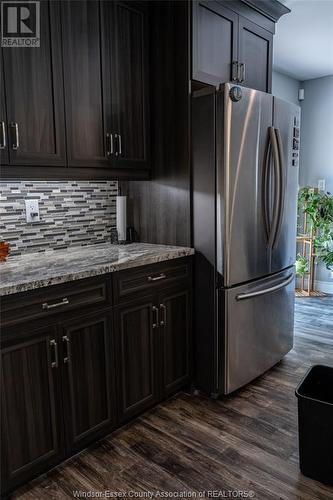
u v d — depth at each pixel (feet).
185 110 7.31
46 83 5.94
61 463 5.82
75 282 5.61
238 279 7.43
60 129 6.18
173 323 7.38
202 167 7.26
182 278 7.47
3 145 5.47
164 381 7.31
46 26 5.87
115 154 7.14
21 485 5.33
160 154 7.84
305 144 15.02
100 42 6.68
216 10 7.54
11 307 4.89
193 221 7.57
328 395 6.39
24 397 5.13
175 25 7.22
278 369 8.89
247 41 8.43
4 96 5.43
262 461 5.82
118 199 8.23
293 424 6.73
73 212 7.88
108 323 6.15
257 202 7.66
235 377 7.61
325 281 15.20
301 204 14.66
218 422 6.84
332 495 5.15
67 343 5.57
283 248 8.70
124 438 6.43
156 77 7.64
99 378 6.10
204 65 7.43
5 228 6.80
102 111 6.82
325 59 12.29
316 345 10.21
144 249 7.56
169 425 6.78
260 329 8.14
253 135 7.36
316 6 8.75
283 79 13.93
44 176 6.07
